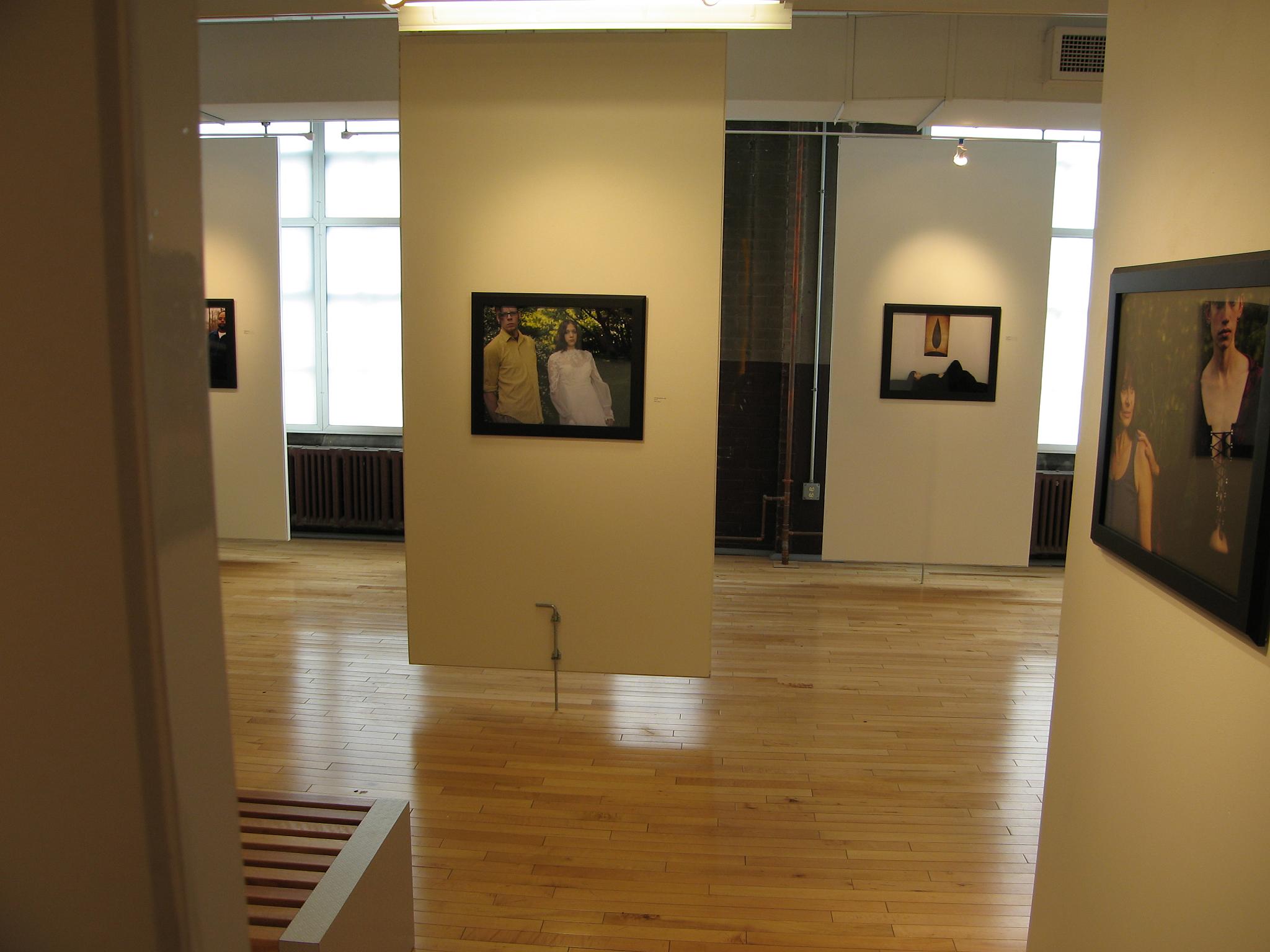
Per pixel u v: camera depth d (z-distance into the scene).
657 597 5.48
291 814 3.35
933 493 8.61
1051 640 7.29
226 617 7.49
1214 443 2.03
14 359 1.01
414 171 5.29
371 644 6.90
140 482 1.01
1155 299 2.39
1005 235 8.32
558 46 5.14
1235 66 2.06
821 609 7.99
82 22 0.95
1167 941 2.25
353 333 10.27
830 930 3.64
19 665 1.07
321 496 10.12
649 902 3.81
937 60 7.02
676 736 5.43
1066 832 3.02
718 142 5.12
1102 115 2.94
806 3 5.26
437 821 4.43
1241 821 1.91
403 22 4.46
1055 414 9.93
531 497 5.46
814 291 9.27
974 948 3.55
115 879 1.10
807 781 4.90
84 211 0.98
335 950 2.74
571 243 5.26
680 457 5.36
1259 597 1.82
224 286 8.93
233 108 7.69
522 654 5.59
